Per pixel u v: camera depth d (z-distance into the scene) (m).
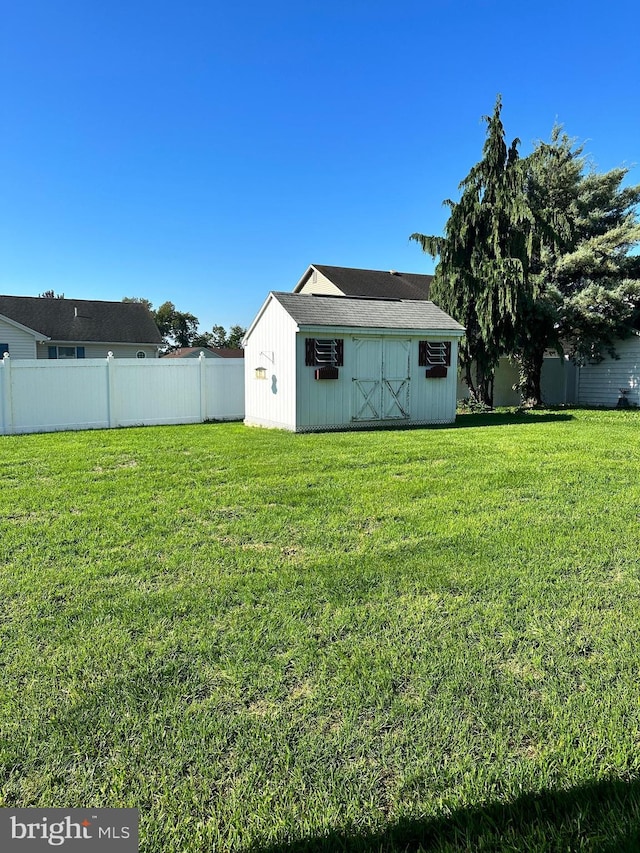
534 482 5.83
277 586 3.17
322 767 1.76
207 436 10.41
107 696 2.14
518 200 14.87
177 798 1.64
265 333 12.30
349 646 2.50
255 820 1.56
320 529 4.25
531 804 1.60
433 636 2.59
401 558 3.59
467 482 5.86
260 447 8.66
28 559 3.64
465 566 3.46
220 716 2.02
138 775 1.74
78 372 12.45
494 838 1.49
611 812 1.56
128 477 6.33
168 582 3.25
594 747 1.83
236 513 4.73
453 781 1.70
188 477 6.30
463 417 14.08
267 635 2.60
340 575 3.31
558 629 2.65
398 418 12.31
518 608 2.87
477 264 15.71
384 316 12.34
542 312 16.00
